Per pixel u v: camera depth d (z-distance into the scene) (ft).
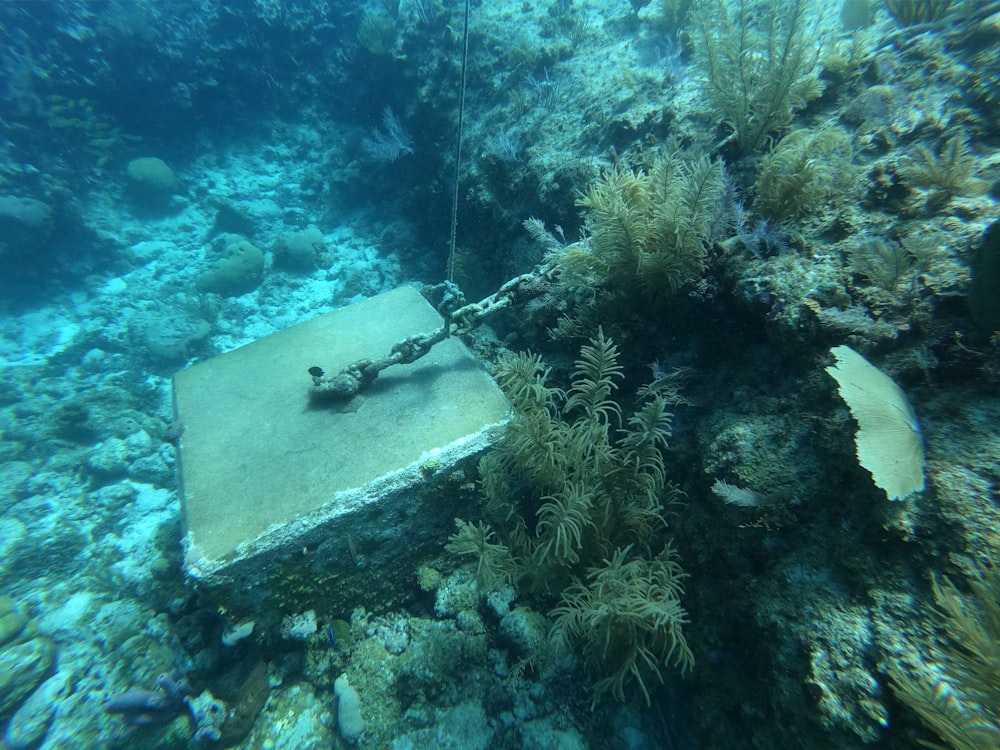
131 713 5.95
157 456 10.22
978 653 2.95
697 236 5.12
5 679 6.35
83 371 12.46
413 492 5.59
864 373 3.89
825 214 5.04
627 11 10.37
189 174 17.13
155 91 16.11
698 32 6.72
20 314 13.88
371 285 13.64
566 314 6.39
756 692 4.14
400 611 6.21
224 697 5.78
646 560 5.14
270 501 5.46
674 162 5.40
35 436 10.49
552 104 9.36
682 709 4.91
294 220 16.33
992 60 5.53
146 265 15.23
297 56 18.17
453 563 6.20
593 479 5.13
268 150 17.92
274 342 7.40
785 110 5.89
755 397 4.83
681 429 5.28
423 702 5.61
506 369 5.63
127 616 7.34
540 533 5.33
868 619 3.56
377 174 15.90
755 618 4.12
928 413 3.88
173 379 7.09
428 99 12.75
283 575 5.40
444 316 6.24
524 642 5.38
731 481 4.51
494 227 9.33
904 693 3.08
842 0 8.14
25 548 8.49
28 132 14.35
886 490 3.41
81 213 14.70
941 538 3.41
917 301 4.20
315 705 5.85
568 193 7.70
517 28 11.41
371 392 6.43
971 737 2.79
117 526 9.14
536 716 5.24
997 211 4.42
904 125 5.47
